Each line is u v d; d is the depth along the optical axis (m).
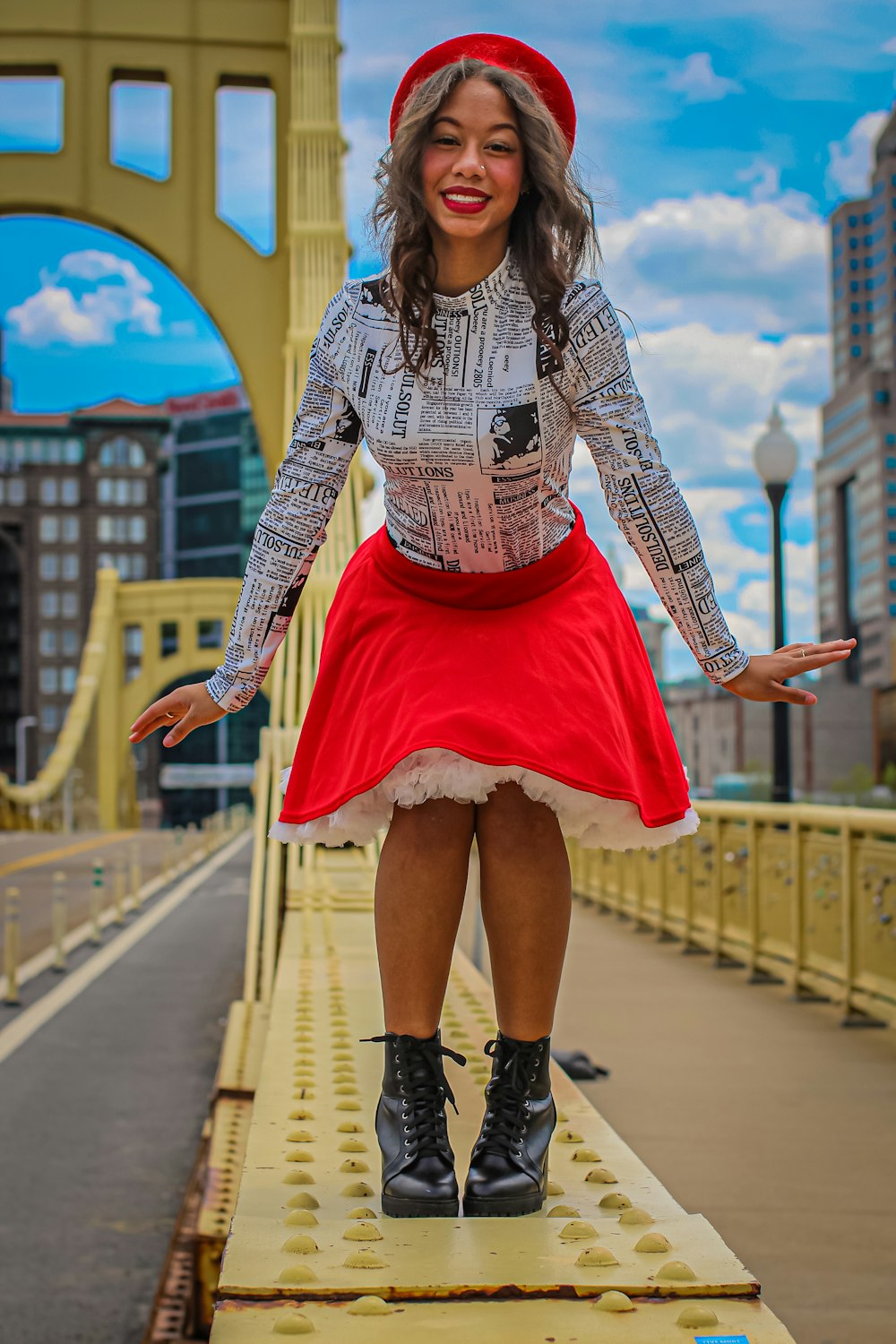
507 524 1.88
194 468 152.25
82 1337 4.07
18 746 122.00
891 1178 3.96
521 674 1.80
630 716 1.91
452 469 1.83
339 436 1.98
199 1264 3.77
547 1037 1.90
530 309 1.83
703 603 1.90
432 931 1.85
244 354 11.20
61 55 11.24
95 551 122.00
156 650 67.62
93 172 11.28
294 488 1.98
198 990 11.22
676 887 9.90
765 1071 5.45
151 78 11.45
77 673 121.62
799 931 7.24
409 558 1.94
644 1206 1.83
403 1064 1.85
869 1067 5.53
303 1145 2.13
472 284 1.83
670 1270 1.52
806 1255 3.33
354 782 1.80
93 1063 8.18
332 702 1.94
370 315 1.89
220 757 125.88
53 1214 5.27
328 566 8.09
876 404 126.44
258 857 6.79
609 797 1.76
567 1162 2.11
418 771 1.74
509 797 1.88
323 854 8.88
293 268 10.40
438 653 1.84
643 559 1.91
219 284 11.22
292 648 7.85
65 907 19.27
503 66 1.91
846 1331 2.87
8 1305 4.34
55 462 122.69
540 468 1.85
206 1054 8.47
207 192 11.27
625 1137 4.42
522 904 1.86
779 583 10.13
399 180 1.81
